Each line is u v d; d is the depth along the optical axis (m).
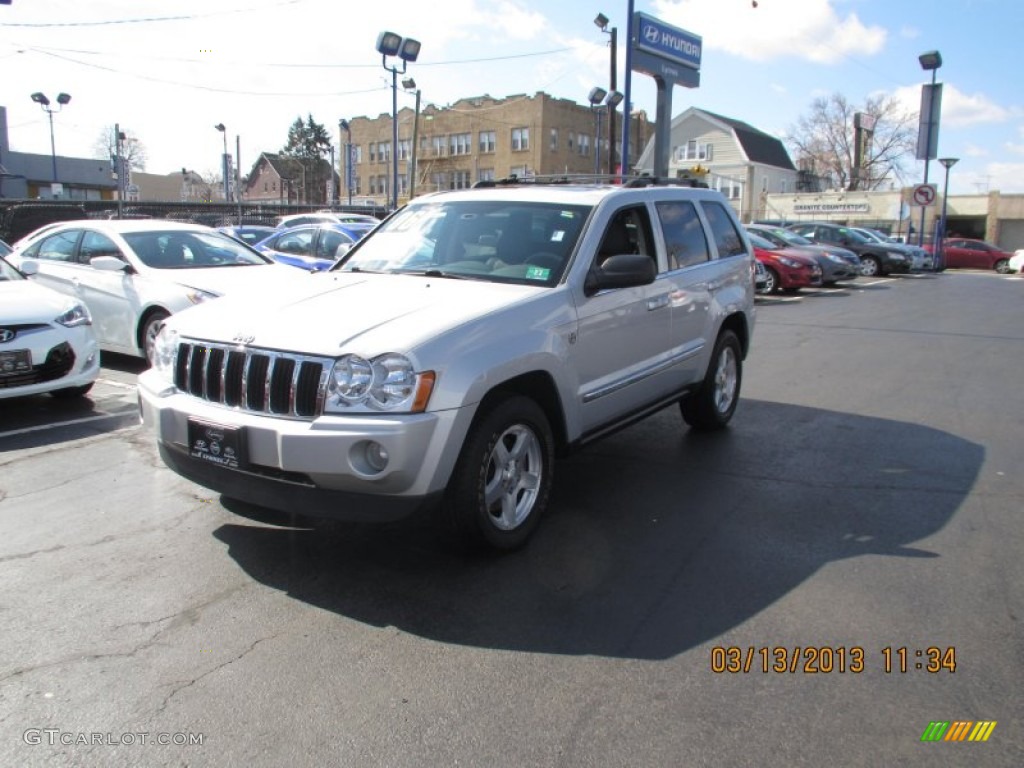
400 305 4.01
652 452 6.05
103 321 8.74
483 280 4.57
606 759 2.59
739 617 3.52
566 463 5.75
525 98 59.38
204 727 2.74
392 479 3.46
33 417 6.84
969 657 3.21
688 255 5.91
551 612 3.54
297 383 3.59
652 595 3.71
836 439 6.48
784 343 11.89
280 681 3.00
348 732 2.71
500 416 3.88
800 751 2.64
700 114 57.25
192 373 3.96
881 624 3.47
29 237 10.10
